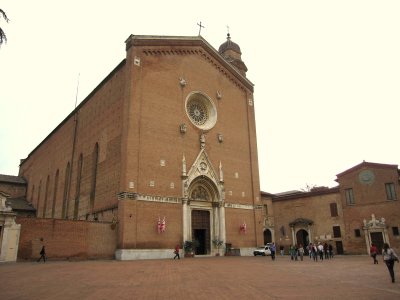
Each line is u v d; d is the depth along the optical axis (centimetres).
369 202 4756
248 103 4809
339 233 4978
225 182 4153
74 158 4822
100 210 3678
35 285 1423
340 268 2341
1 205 2812
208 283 1484
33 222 2909
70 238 3020
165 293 1212
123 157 3325
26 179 7212
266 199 5766
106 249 3147
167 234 3391
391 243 4481
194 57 4222
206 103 4288
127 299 1098
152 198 3366
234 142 4428
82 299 1097
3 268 2222
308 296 1159
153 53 3803
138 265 2434
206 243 3850
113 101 3897
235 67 4884
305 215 5372
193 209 3784
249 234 4231
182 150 3762
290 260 3350
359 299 1099
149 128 3534
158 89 3728
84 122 4703
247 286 1400
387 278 1723
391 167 4666
